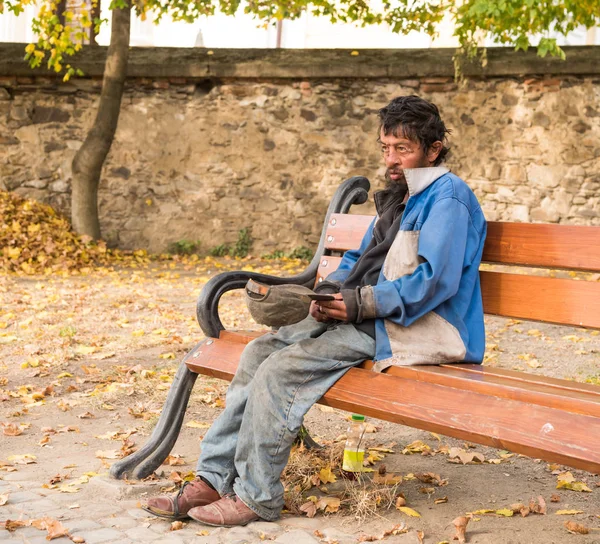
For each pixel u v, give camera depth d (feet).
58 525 7.80
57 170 38.14
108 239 38.55
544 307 8.47
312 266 10.87
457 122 36.81
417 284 7.86
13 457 10.32
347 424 12.32
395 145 8.53
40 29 35.09
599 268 8.04
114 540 7.65
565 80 35.32
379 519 8.34
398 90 37.14
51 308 22.80
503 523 8.29
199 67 37.27
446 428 6.95
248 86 38.06
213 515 7.99
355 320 8.05
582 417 6.28
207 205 38.58
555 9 32.94
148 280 29.37
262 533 7.83
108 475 9.43
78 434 11.61
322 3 37.60
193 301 24.64
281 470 8.13
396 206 8.90
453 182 8.29
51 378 15.02
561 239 8.34
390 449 11.01
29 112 38.09
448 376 7.37
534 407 6.59
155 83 38.14
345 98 37.60
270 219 38.47
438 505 8.86
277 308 8.14
